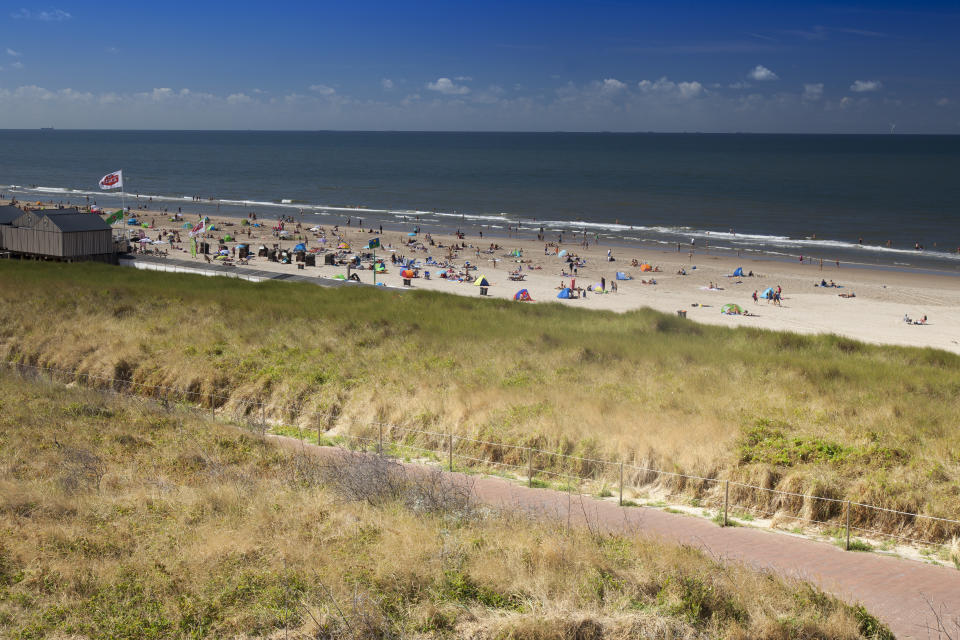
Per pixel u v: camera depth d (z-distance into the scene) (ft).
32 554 30.01
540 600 27.40
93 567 29.35
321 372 66.28
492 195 521.65
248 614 26.25
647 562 30.58
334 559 30.37
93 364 70.95
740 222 381.81
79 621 25.53
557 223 378.12
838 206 453.58
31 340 77.66
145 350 72.84
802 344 92.84
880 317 178.09
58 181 604.49
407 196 511.81
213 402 63.72
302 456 47.44
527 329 89.20
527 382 64.39
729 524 40.57
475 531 33.76
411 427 56.13
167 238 283.79
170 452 47.06
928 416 53.93
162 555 30.76
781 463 44.57
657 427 51.11
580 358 74.13
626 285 217.97
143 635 24.97
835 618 27.12
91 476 41.32
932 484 41.04
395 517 35.45
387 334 82.79
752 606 27.78
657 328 98.48
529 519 36.24
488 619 26.25
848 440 48.16
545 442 50.65
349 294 116.26
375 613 26.27
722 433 49.29
